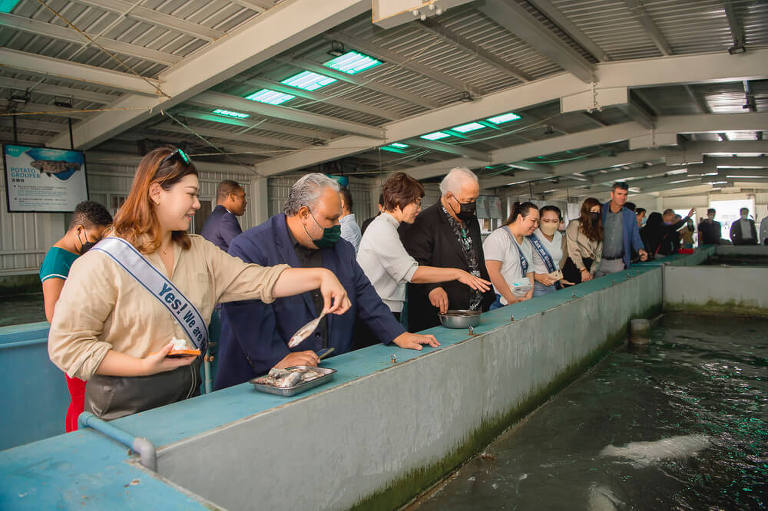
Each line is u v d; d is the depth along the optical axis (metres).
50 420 2.36
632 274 4.47
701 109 9.88
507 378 2.20
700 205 28.03
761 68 6.50
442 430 1.75
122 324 1.12
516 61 7.15
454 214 2.56
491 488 1.71
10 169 8.76
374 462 1.43
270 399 1.20
